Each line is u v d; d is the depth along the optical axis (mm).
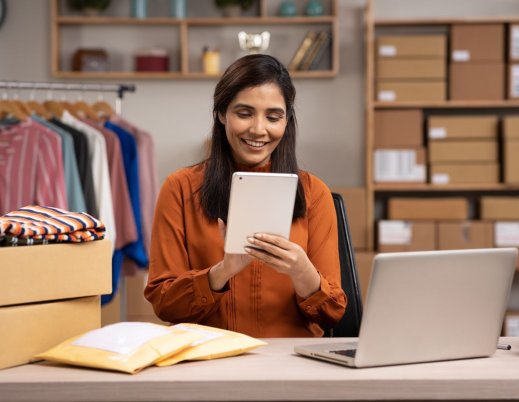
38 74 4836
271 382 1404
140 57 4738
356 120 4855
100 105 4098
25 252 1569
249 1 4734
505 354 1650
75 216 1691
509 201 4531
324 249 2092
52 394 1405
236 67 1963
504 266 1587
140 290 4121
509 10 4832
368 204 4582
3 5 4793
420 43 4531
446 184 4551
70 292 1643
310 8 4746
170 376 1429
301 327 2061
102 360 1478
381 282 1461
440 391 1418
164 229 2061
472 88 4547
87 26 4836
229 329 2021
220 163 2047
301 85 4859
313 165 4875
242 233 1711
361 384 1411
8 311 1531
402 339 1516
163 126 4871
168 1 4824
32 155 3521
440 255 1512
